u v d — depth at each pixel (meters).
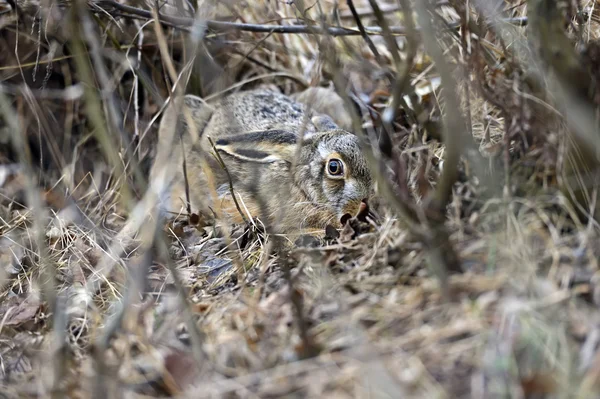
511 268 6.55
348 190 9.77
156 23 7.61
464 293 6.46
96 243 9.48
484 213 7.37
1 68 11.27
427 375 5.79
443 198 6.64
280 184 10.16
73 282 8.73
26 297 8.72
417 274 6.94
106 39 11.92
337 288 7.03
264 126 11.34
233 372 6.34
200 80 11.88
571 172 6.98
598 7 8.84
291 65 12.84
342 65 11.00
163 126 10.89
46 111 12.44
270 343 6.55
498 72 8.12
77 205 10.42
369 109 10.53
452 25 8.59
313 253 7.69
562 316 6.04
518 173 7.62
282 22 12.10
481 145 8.30
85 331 7.77
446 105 6.36
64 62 12.27
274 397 5.93
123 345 6.91
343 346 6.28
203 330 7.03
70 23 7.93
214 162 10.67
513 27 8.30
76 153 11.92
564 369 5.60
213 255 9.09
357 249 7.79
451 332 6.11
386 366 5.93
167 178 10.77
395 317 6.47
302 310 6.47
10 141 12.42
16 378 7.10
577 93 6.84
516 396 5.47
